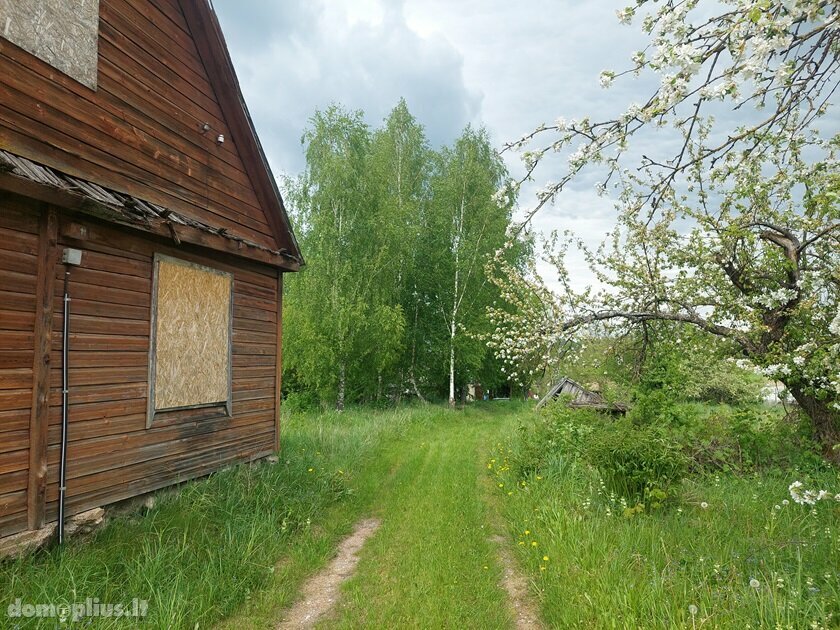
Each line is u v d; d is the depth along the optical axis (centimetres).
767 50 235
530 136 336
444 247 2112
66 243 428
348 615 354
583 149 316
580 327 693
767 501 516
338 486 658
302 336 1606
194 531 461
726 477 626
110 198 433
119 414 474
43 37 417
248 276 707
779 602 283
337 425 1258
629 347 812
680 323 727
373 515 598
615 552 388
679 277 706
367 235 1747
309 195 1741
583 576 359
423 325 2195
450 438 1195
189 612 332
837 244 584
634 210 369
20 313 386
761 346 654
